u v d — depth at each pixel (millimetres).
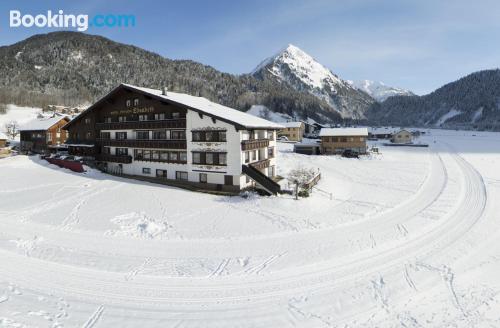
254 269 17781
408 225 25844
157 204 31188
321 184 41344
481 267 18422
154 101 43062
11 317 13047
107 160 47906
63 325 12695
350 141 75750
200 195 35438
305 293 15383
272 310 14008
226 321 13211
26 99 170250
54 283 15906
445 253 20312
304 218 27328
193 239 22281
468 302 14797
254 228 24641
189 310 13914
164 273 17172
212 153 38188
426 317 13672
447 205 32062
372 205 31969
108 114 48781
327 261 18891
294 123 121062
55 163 50844
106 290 15344
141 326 12766
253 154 40406
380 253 20172
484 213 29172
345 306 14391
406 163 62750
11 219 26109
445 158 70750
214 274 17141
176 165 41094
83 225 24797
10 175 43562
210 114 36938
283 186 38219
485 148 94625
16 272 16969
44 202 31375
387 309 14219
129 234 23125
